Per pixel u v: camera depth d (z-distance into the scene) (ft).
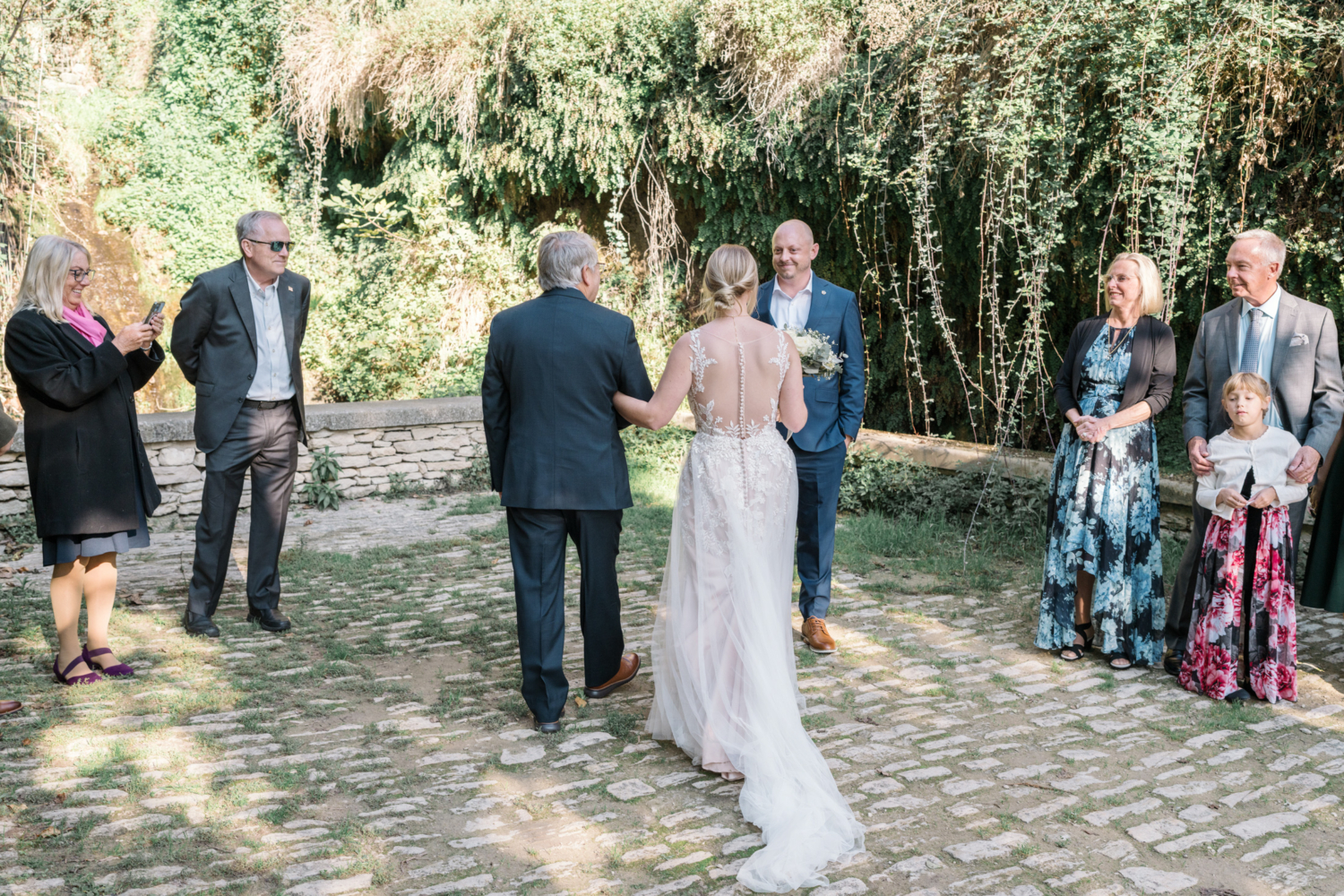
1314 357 12.54
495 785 9.91
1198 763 10.46
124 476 12.23
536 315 10.92
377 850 8.61
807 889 8.05
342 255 39.45
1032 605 16.20
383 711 11.83
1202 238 18.61
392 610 15.79
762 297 14.73
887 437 23.18
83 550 12.12
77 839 8.69
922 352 25.81
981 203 21.40
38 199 37.01
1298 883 8.18
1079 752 10.74
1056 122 19.48
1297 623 15.37
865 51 25.08
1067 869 8.36
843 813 8.92
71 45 41.27
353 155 40.24
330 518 23.25
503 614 15.66
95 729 11.09
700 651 10.23
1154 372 13.14
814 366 13.52
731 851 8.65
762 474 10.28
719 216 29.58
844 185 25.43
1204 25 17.49
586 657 12.04
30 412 11.84
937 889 8.05
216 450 14.34
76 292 12.17
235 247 39.70
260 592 14.88
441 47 33.17
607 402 11.08
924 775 10.18
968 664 13.58
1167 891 8.04
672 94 28.73
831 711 11.91
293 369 14.93
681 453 27.55
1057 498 13.84
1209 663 12.35
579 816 9.29
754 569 10.11
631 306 33.24
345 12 36.29
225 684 12.59
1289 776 10.18
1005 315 23.88
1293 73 16.89
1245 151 17.43
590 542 11.44
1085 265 21.07
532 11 30.48
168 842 8.64
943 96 21.56
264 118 41.50
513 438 11.00
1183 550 18.21
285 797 9.54
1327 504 12.44
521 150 32.65
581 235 11.18
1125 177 18.75
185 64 40.83
